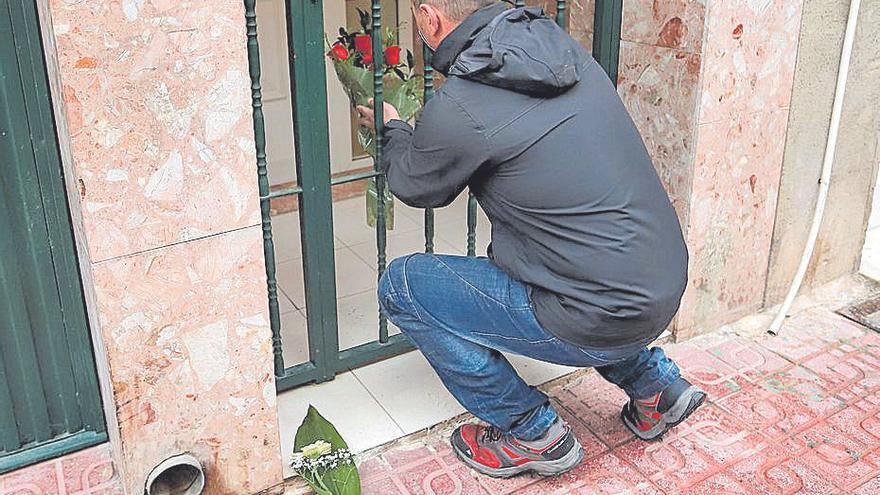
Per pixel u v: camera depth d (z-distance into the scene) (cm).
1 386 211
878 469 223
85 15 155
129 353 183
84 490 215
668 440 234
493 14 181
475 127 175
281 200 368
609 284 181
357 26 349
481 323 200
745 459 227
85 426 228
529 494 215
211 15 166
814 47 257
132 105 164
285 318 286
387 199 239
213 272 186
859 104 279
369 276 312
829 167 276
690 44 238
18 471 220
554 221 181
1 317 204
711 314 279
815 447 231
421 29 189
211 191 179
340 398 246
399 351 264
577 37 272
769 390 254
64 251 204
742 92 249
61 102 165
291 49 209
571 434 215
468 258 204
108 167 167
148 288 180
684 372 262
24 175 193
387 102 235
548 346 195
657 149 258
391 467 224
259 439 208
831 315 292
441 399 246
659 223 186
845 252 308
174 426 196
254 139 191
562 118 176
